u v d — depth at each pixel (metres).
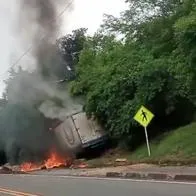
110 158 29.53
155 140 27.59
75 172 24.64
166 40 28.72
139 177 18.44
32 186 19.58
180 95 26.36
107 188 15.78
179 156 22.09
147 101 27.28
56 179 21.83
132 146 30.00
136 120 25.80
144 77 27.16
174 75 25.28
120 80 29.39
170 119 28.80
